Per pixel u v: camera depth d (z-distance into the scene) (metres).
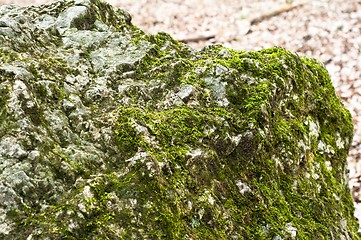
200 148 2.85
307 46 9.91
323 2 11.10
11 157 2.33
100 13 3.74
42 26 3.40
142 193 2.41
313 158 3.67
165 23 11.52
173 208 2.48
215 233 2.63
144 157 2.51
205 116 3.02
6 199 2.21
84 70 3.08
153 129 2.75
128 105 2.91
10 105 2.45
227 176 2.95
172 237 2.37
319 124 3.93
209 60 3.46
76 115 2.71
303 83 3.78
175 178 2.61
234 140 3.04
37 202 2.28
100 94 2.91
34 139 2.42
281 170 3.33
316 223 3.27
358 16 10.52
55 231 2.16
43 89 2.69
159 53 3.47
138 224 2.33
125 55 3.34
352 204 4.05
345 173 4.12
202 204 2.65
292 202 3.25
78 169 2.44
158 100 3.10
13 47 2.86
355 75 8.79
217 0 12.22
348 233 3.64
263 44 10.28
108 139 2.64
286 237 2.94
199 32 10.96
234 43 10.49
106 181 2.42
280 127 3.41
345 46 9.67
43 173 2.35
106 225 2.26
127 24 4.06
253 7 11.62
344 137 4.14
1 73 2.57
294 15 10.95
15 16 3.13
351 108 8.03
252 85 3.36
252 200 2.99
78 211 2.24
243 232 2.81
